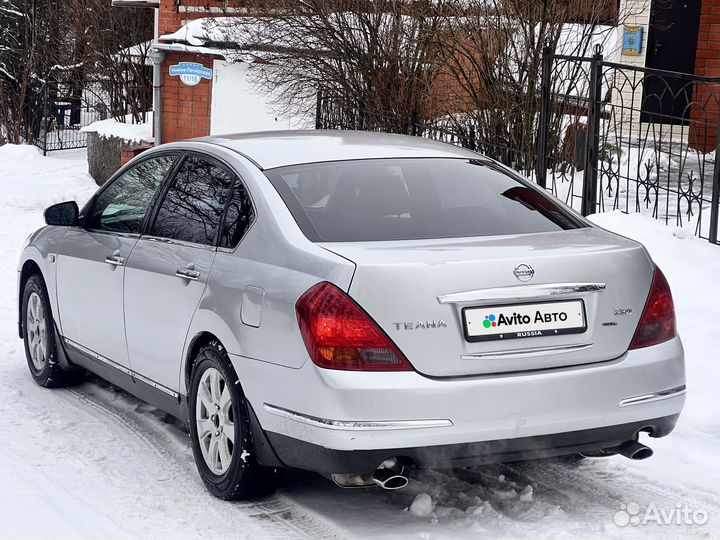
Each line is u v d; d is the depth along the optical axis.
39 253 6.77
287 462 4.42
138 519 4.58
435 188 5.06
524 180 5.39
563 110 11.09
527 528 4.46
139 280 5.53
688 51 15.32
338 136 5.67
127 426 5.99
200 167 5.47
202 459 4.96
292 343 4.28
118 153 19.86
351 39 13.15
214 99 18.27
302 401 4.22
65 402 6.50
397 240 4.60
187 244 5.25
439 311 4.17
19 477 5.04
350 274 4.18
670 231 8.79
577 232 4.89
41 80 30.17
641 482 5.08
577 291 4.35
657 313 4.56
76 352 6.43
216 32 18.00
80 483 5.05
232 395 4.66
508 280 4.25
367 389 4.07
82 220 6.44
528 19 11.28
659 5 15.20
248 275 4.64
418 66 12.61
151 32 29.70
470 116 11.80
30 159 24.84
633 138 14.35
